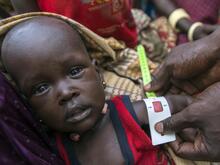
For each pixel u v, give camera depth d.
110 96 0.51
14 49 0.40
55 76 0.40
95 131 0.45
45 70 0.40
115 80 0.53
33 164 0.35
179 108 0.47
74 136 0.44
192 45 0.48
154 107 0.46
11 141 0.34
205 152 0.43
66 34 0.41
